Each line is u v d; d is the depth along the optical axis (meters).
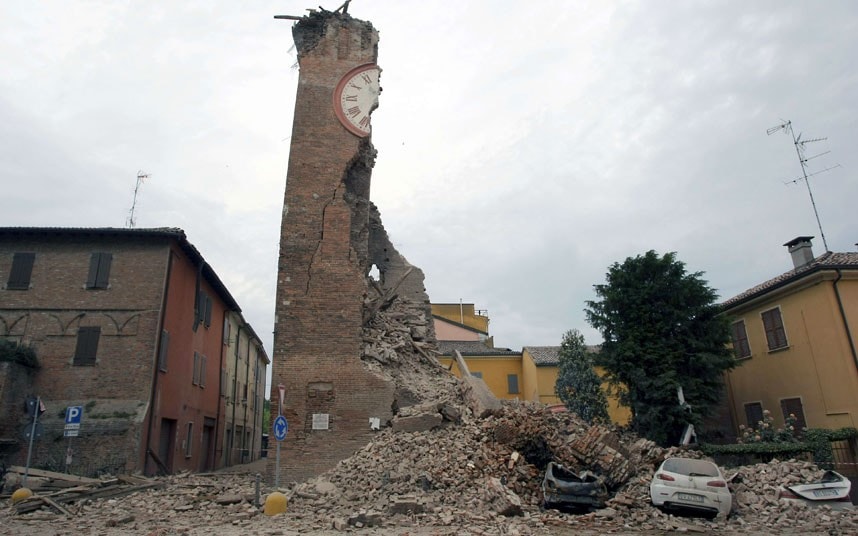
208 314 30.31
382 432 18.30
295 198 21.00
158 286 22.39
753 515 14.09
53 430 19.81
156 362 21.58
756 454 19.09
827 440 19.38
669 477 14.21
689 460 14.97
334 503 14.10
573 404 28.16
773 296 24.67
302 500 14.56
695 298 21.84
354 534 10.84
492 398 19.17
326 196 21.19
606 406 28.41
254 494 15.57
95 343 21.39
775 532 12.09
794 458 18.61
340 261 20.45
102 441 19.77
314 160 21.55
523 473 15.52
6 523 12.69
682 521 13.16
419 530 11.30
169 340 23.20
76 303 21.75
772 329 24.86
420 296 26.41
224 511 13.76
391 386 19.09
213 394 31.72
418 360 23.41
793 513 13.66
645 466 16.88
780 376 24.31
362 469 15.92
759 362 25.69
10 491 16.20
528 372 39.59
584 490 14.30
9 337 21.08
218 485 18.16
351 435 18.52
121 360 21.28
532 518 12.73
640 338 21.56
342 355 19.42
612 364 21.69
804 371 22.91
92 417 20.16
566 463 16.75
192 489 16.78
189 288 26.06
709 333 21.62
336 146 21.84
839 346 21.14
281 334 19.50
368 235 24.42
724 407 27.62
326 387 19.02
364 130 22.19
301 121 21.97
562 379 29.19
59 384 20.81
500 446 16.47
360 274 20.38
